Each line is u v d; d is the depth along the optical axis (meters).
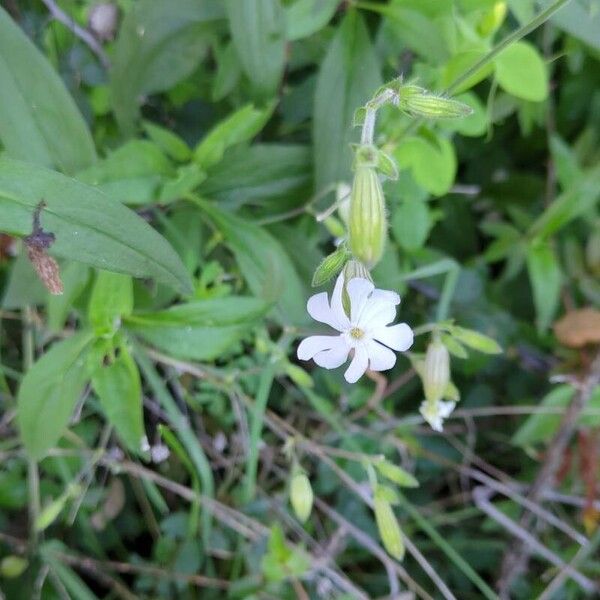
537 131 0.29
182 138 0.25
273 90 0.21
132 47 0.21
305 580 0.26
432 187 0.23
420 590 0.25
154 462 0.25
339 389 0.26
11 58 0.18
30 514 0.25
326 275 0.16
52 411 0.19
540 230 0.27
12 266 0.24
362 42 0.21
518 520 0.28
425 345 0.27
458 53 0.21
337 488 0.27
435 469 0.28
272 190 0.22
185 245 0.22
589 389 0.25
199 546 0.25
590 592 0.27
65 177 0.14
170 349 0.20
